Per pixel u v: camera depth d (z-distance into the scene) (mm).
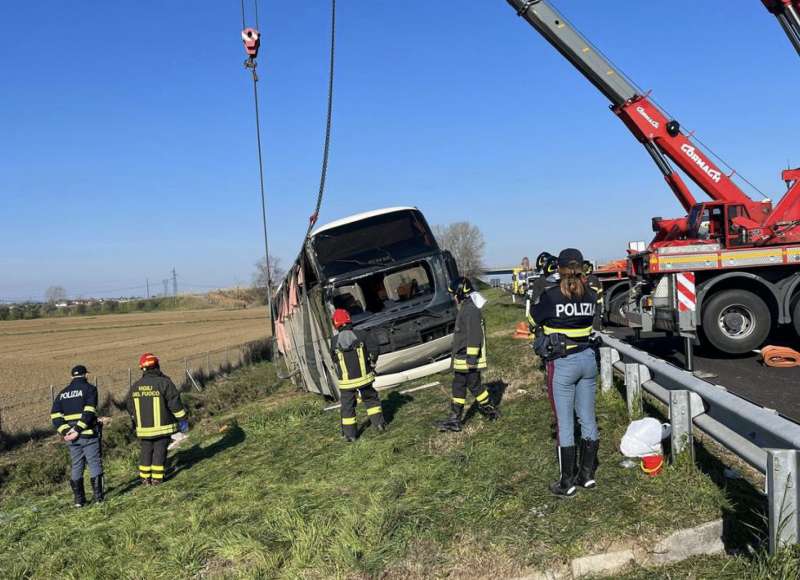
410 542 4535
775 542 3570
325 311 11695
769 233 11766
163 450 8586
